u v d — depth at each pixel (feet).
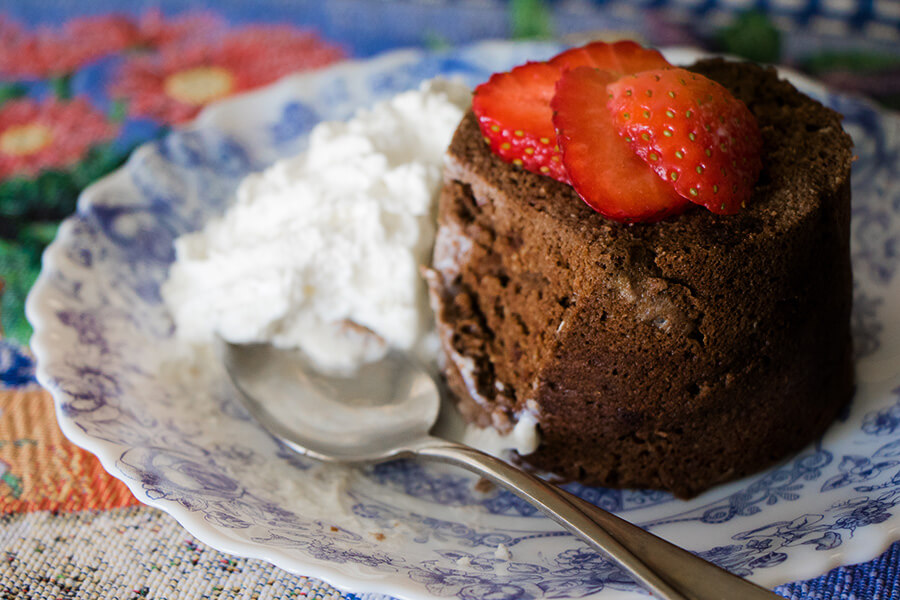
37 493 0.94
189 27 1.42
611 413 0.93
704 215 0.90
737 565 0.84
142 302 1.05
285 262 1.00
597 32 1.38
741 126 0.90
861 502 0.88
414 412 0.98
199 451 0.95
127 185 1.11
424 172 1.02
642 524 0.93
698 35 1.36
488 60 1.22
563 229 0.91
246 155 1.17
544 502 0.87
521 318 0.95
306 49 1.38
